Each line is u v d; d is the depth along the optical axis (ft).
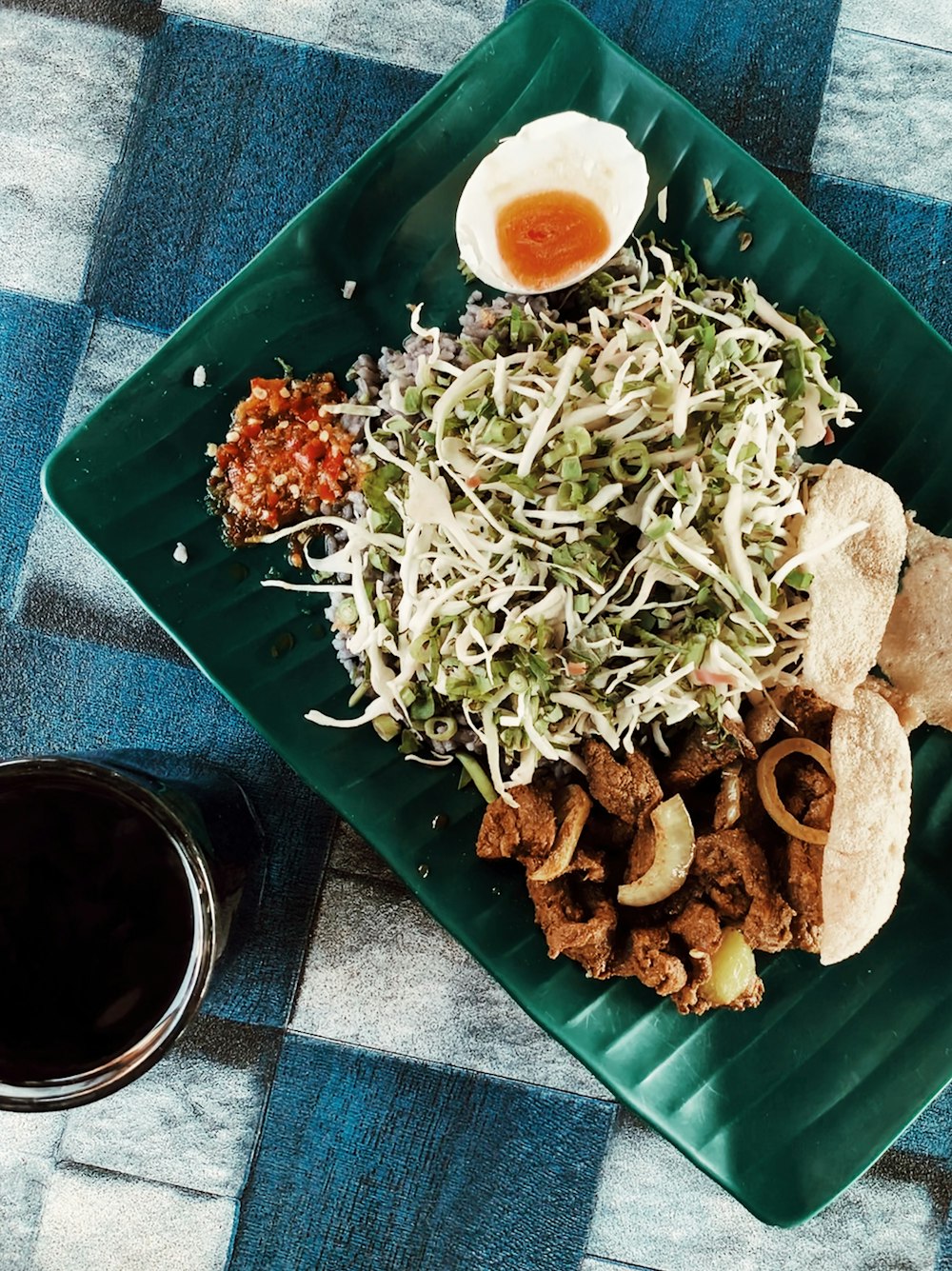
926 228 1.18
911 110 1.18
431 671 1.06
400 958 1.18
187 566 1.10
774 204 1.07
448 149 1.09
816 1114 1.09
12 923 0.93
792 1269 1.18
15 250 1.18
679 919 1.04
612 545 1.02
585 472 1.02
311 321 1.12
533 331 1.07
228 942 1.07
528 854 1.03
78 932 0.93
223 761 1.18
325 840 1.18
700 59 1.18
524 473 1.01
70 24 1.18
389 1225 1.19
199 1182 1.18
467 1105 1.18
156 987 0.94
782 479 1.04
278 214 1.18
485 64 1.05
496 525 1.02
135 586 1.07
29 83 1.19
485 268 1.09
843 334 1.11
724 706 1.03
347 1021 1.18
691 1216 1.18
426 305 1.15
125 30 1.18
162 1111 1.18
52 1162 1.18
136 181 1.18
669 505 1.02
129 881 0.93
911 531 1.11
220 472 1.12
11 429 1.19
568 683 1.03
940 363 1.07
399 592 1.09
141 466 1.09
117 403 1.06
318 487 1.12
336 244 1.10
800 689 1.06
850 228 1.18
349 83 1.18
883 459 1.13
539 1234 1.18
